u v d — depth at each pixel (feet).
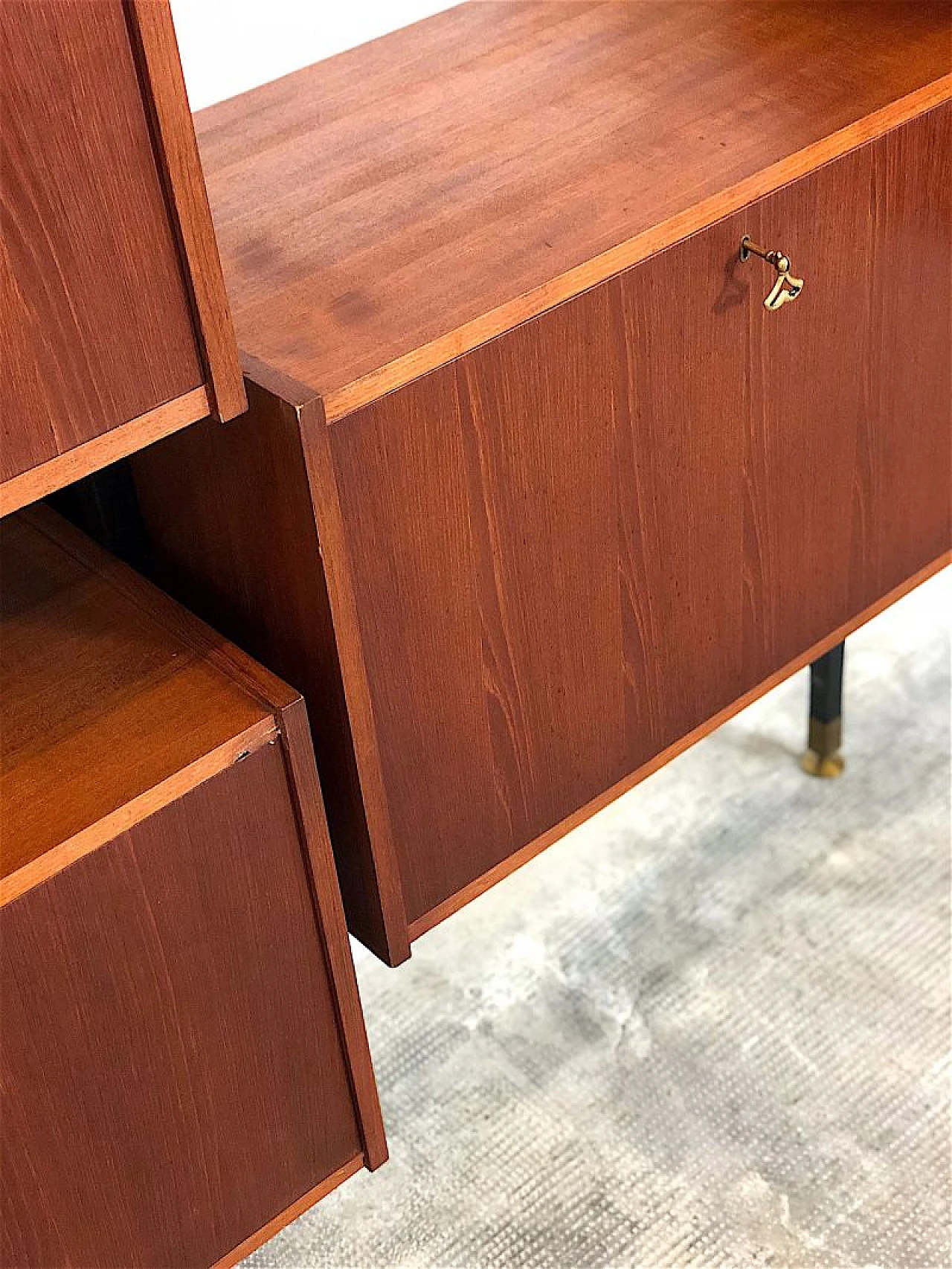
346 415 3.03
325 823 3.36
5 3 2.35
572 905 5.39
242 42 4.28
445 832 3.82
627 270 3.34
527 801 3.98
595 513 3.64
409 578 3.35
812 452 4.12
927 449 4.47
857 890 5.35
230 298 3.27
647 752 4.25
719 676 4.31
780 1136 4.67
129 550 3.97
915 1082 4.78
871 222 3.80
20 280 2.56
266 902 3.38
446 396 3.18
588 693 3.95
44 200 2.52
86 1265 3.52
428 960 5.26
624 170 3.52
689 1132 4.70
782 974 5.11
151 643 3.35
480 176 3.56
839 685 5.45
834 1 4.07
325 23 4.41
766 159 3.49
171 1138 3.52
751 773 5.78
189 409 2.88
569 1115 4.77
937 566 4.82
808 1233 4.45
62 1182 3.34
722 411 3.78
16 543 3.62
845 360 4.01
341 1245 4.52
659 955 5.20
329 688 3.41
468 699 3.65
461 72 3.96
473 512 3.38
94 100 2.49
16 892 2.94
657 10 4.12
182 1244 3.72
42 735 3.18
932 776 5.71
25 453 2.70
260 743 3.18
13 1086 3.13
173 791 3.09
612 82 3.85
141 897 3.14
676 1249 4.44
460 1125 4.78
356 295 3.24
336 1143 3.95
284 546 3.23
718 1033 4.96
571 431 3.46
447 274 3.27
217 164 3.73
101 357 2.71
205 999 3.39
